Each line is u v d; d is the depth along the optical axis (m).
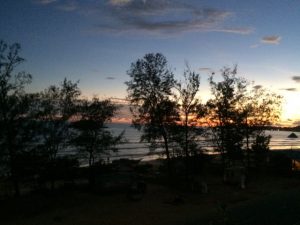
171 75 48.31
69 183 39.06
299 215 20.45
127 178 37.41
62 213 27.92
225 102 45.59
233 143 45.84
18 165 29.08
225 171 43.53
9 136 28.11
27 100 29.28
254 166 55.81
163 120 40.47
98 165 41.22
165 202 32.22
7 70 28.67
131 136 189.00
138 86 40.59
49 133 32.62
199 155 48.19
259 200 28.14
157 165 62.59
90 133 38.62
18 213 27.30
